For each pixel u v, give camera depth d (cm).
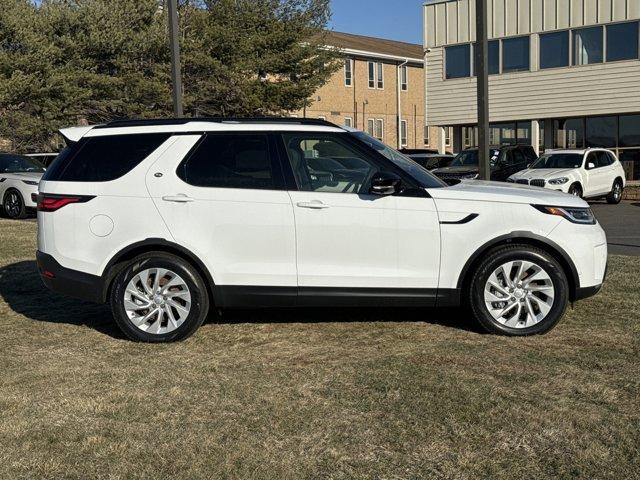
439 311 670
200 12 2816
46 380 492
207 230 579
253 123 596
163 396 458
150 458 373
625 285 754
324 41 3172
